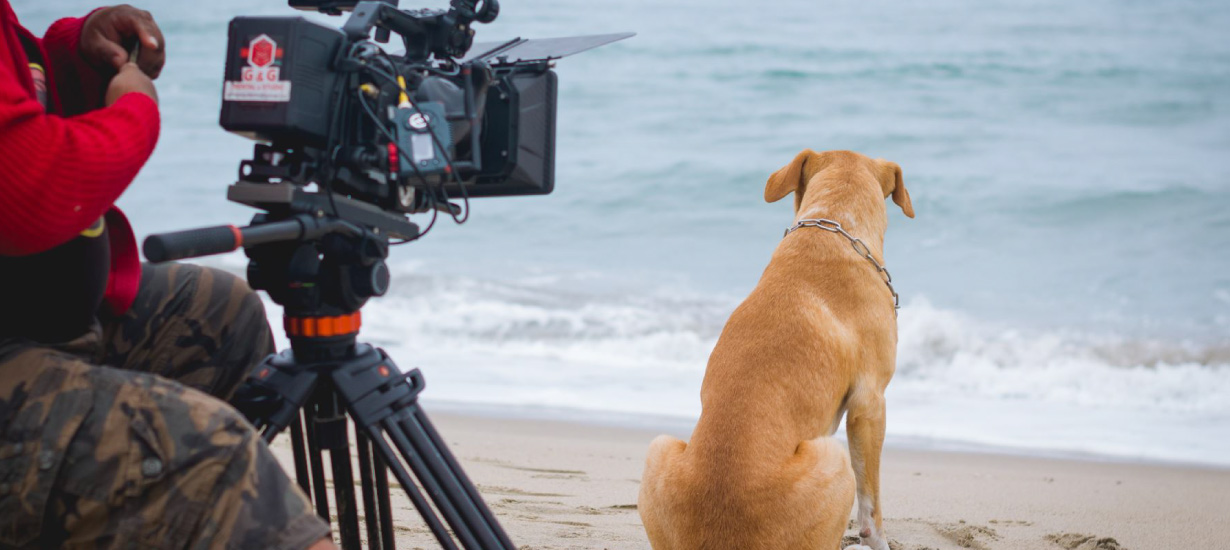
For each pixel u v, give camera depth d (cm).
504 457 545
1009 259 1212
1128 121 1733
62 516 151
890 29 2170
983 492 493
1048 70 1953
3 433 152
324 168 182
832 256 351
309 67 176
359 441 210
